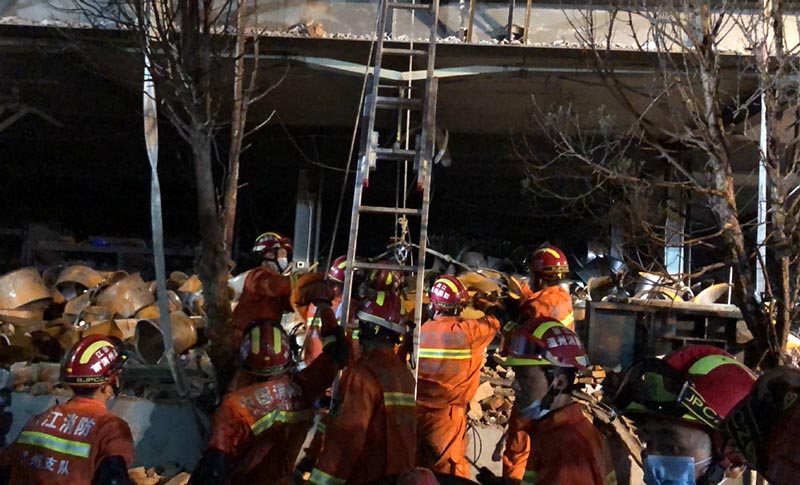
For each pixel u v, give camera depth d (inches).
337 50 248.1
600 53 238.7
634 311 241.3
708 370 115.9
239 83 190.1
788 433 93.9
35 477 117.4
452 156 374.9
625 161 268.1
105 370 123.7
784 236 157.8
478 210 448.8
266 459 131.8
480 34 278.7
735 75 219.3
